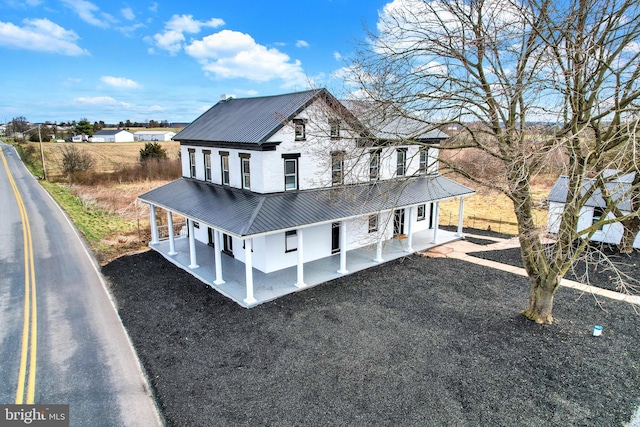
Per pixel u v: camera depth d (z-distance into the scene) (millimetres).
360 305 13562
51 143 99625
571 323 12367
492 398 8789
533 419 8156
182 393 9008
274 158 15656
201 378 9555
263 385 9250
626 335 11617
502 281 15820
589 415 8297
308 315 12820
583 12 9703
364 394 8883
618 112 9734
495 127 11320
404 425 7938
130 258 18672
